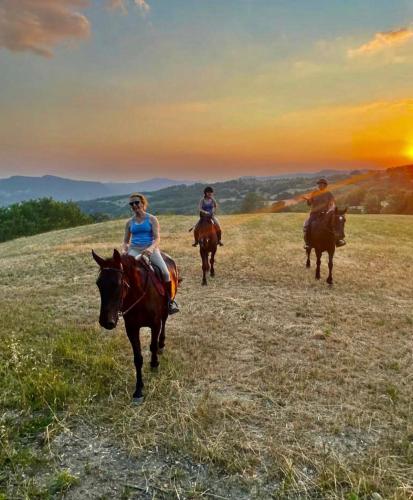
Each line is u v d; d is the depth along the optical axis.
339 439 5.20
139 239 6.64
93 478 4.51
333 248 13.12
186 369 7.05
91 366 7.04
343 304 11.16
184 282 13.84
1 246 32.22
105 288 5.16
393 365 7.39
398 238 28.39
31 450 4.94
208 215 13.36
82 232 34.44
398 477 4.48
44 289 13.41
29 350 7.61
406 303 11.59
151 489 4.36
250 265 16.55
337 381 6.74
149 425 5.45
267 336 8.74
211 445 4.98
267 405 5.98
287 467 4.59
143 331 9.04
